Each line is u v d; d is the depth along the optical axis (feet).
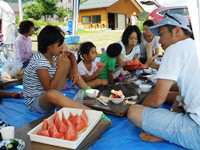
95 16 77.00
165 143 6.48
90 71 11.61
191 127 5.77
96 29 75.25
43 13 71.20
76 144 5.41
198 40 4.61
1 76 13.05
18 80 12.60
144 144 6.44
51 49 8.13
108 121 7.00
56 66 9.02
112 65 11.54
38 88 8.62
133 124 7.09
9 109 9.48
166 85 6.08
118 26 84.02
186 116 6.04
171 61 5.97
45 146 5.57
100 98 8.80
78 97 9.04
